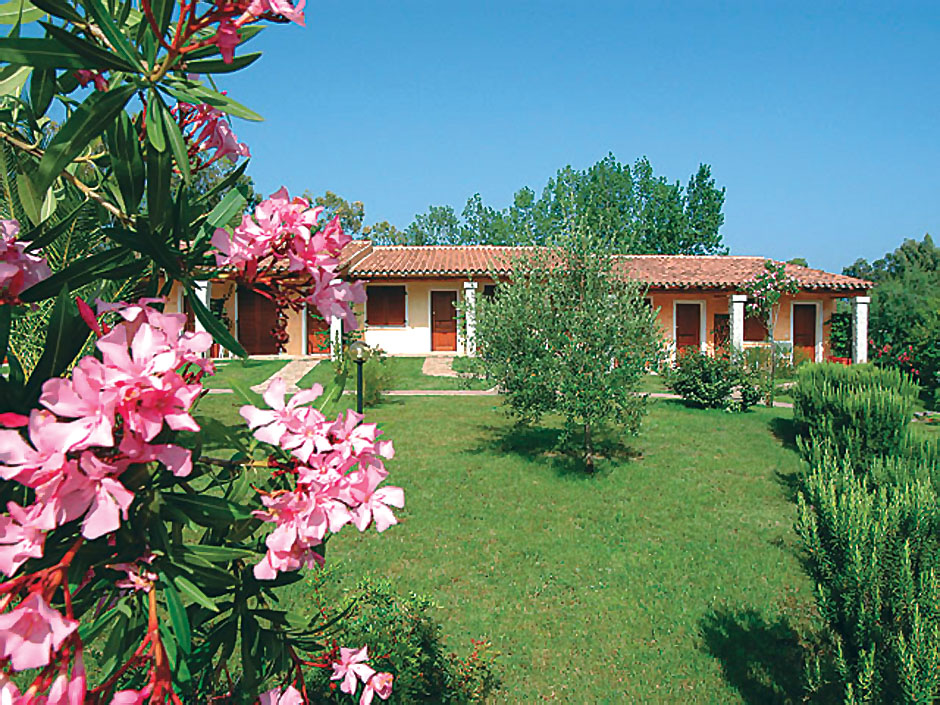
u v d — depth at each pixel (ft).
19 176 4.55
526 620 17.12
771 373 53.52
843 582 12.06
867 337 76.38
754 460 33.35
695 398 49.19
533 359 31.01
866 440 28.60
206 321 4.59
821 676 12.26
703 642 16.21
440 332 72.02
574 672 14.90
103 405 3.03
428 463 31.86
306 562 4.09
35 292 4.15
